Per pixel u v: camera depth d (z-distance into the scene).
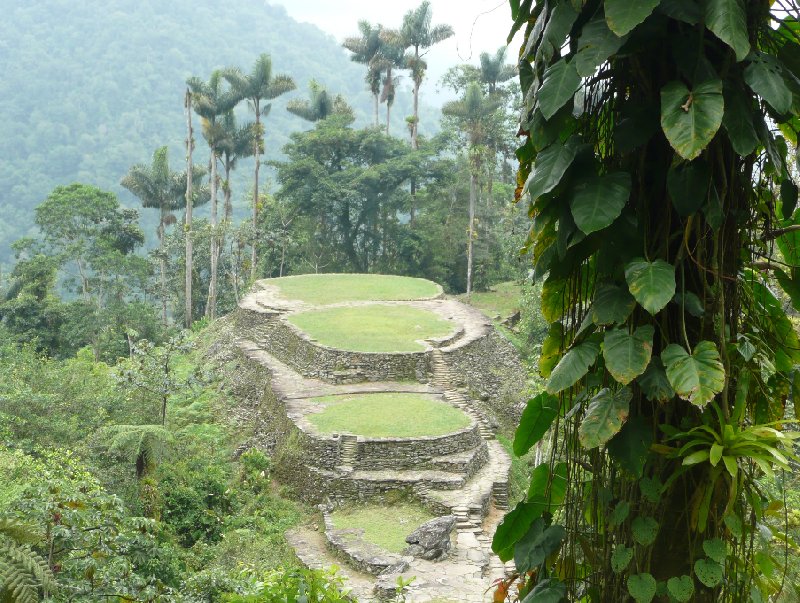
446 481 18.80
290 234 46.69
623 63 2.36
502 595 2.73
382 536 16.95
